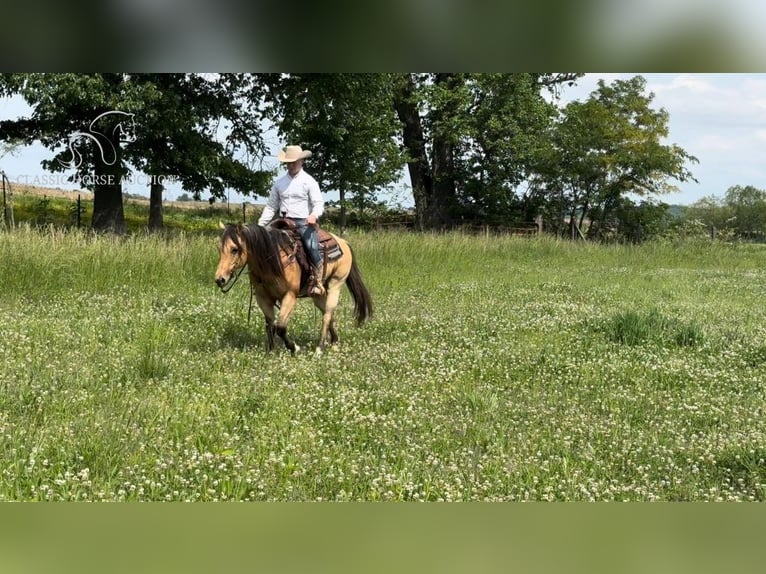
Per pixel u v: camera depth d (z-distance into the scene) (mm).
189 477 5758
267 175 30812
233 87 29234
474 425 7289
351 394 7957
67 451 6000
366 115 35656
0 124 27656
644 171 42500
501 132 43656
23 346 9547
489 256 27203
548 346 10977
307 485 5734
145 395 7801
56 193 33844
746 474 6348
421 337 11461
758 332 12984
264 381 8461
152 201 28781
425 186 46938
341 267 10945
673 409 8102
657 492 5898
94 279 15250
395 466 6105
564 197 45188
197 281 16703
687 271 26875
